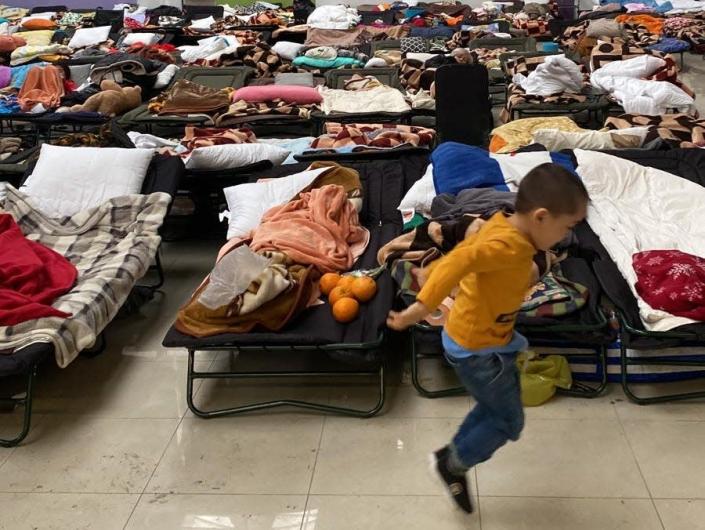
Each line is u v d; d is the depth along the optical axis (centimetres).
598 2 941
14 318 241
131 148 368
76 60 655
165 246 381
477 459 182
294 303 241
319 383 256
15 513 203
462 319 169
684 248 273
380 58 650
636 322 234
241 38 722
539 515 192
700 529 185
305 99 519
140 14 911
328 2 977
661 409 232
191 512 199
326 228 284
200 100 514
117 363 276
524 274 161
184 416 242
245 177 369
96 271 279
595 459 211
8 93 590
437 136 452
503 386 173
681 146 370
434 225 271
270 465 216
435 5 911
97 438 233
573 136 377
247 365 267
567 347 242
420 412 236
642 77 521
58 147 351
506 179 318
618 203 308
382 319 238
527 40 703
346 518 194
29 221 316
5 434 237
